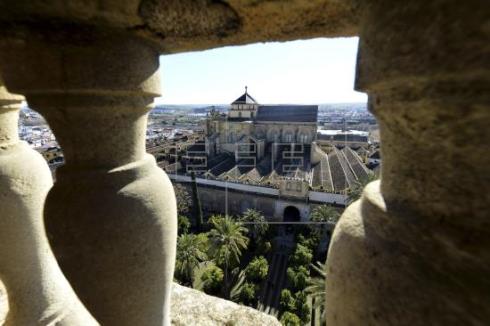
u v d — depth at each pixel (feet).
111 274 4.20
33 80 3.83
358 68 2.74
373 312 2.32
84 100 3.89
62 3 3.36
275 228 80.69
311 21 3.52
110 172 4.16
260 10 3.37
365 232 2.59
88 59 3.73
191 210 95.76
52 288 6.89
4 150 5.98
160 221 4.50
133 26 3.75
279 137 142.20
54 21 3.63
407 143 2.36
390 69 2.23
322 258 66.69
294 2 3.15
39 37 3.64
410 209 2.39
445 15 1.85
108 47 3.78
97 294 4.25
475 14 1.71
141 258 4.34
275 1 3.17
